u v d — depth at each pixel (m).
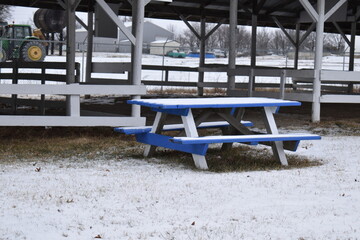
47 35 27.66
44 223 3.83
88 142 7.95
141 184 5.14
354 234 3.65
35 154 6.94
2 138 8.29
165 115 6.65
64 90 8.06
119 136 8.66
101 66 14.80
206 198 4.63
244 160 6.70
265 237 3.57
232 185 5.18
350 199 4.66
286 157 7.00
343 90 17.38
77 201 4.45
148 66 15.98
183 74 30.58
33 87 7.92
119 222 3.88
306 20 16.72
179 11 16.20
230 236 3.58
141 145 7.78
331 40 49.91
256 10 15.41
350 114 12.70
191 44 54.62
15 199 4.48
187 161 6.54
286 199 4.64
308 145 8.07
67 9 8.71
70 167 6.09
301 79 17.22
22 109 12.45
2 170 5.83
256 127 10.06
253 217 4.05
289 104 6.59
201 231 3.68
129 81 13.53
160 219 3.98
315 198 4.69
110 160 6.59
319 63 10.69
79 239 3.50
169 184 5.18
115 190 4.86
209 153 7.21
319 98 10.79
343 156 7.12
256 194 4.81
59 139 8.23
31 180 5.29
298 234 3.64
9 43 22.09
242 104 6.31
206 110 6.65
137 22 8.42
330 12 10.68
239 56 47.78
